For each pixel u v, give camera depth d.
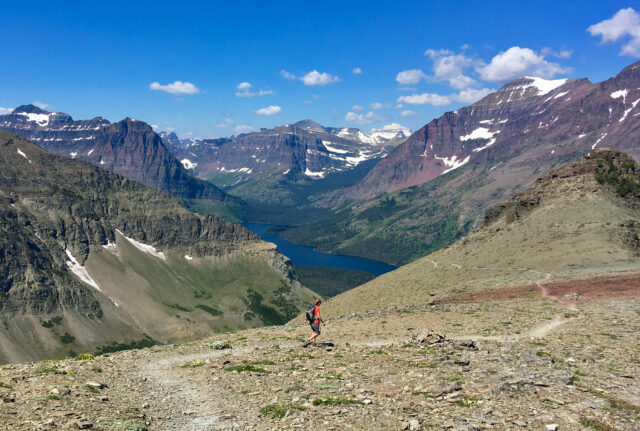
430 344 34.81
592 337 35.22
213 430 17.61
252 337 46.34
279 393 22.58
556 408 18.38
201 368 29.47
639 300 53.03
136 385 25.14
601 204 138.50
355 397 21.19
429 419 17.55
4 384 22.34
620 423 16.48
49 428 16.14
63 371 27.00
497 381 22.47
